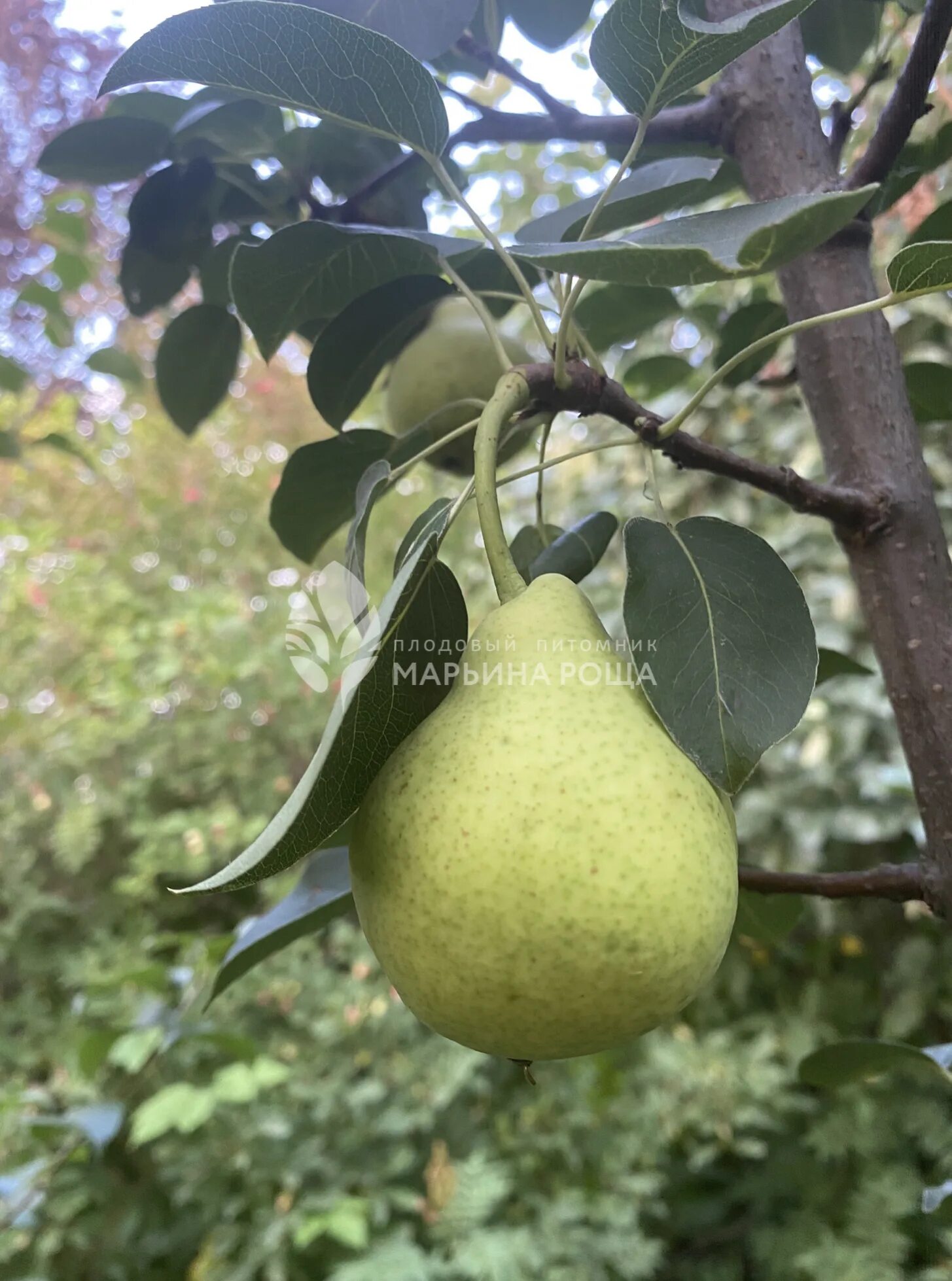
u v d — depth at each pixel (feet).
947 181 1.54
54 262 2.00
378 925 0.61
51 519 3.94
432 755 0.60
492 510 0.65
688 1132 2.41
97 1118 1.75
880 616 0.82
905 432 0.86
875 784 2.30
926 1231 2.13
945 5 0.72
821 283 0.91
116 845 3.21
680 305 1.36
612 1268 2.16
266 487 3.82
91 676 3.50
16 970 2.95
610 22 0.63
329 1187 2.23
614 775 0.57
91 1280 2.32
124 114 1.27
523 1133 2.36
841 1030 2.39
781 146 0.95
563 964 0.55
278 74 0.70
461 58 1.36
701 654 0.65
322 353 1.04
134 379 2.00
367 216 1.27
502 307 1.25
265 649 3.30
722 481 2.79
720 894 0.59
